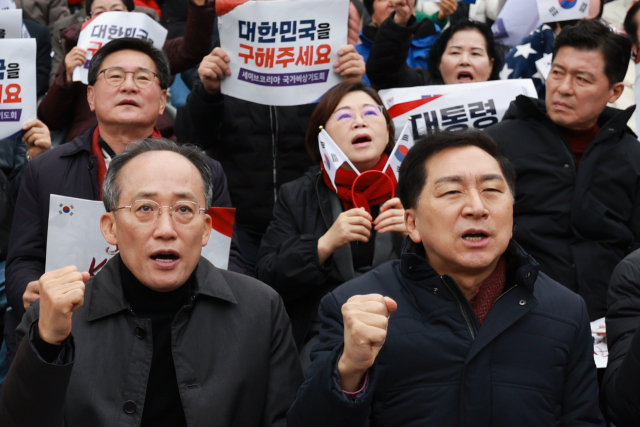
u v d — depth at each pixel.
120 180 2.75
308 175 4.17
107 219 2.87
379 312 2.24
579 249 3.94
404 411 2.54
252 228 4.86
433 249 2.64
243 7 4.45
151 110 4.07
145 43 4.12
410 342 2.58
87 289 2.84
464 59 5.30
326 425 2.29
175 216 2.70
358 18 6.26
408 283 2.68
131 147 2.85
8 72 4.51
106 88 4.01
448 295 2.62
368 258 3.95
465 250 2.56
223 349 2.76
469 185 2.58
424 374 2.56
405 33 4.96
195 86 4.75
